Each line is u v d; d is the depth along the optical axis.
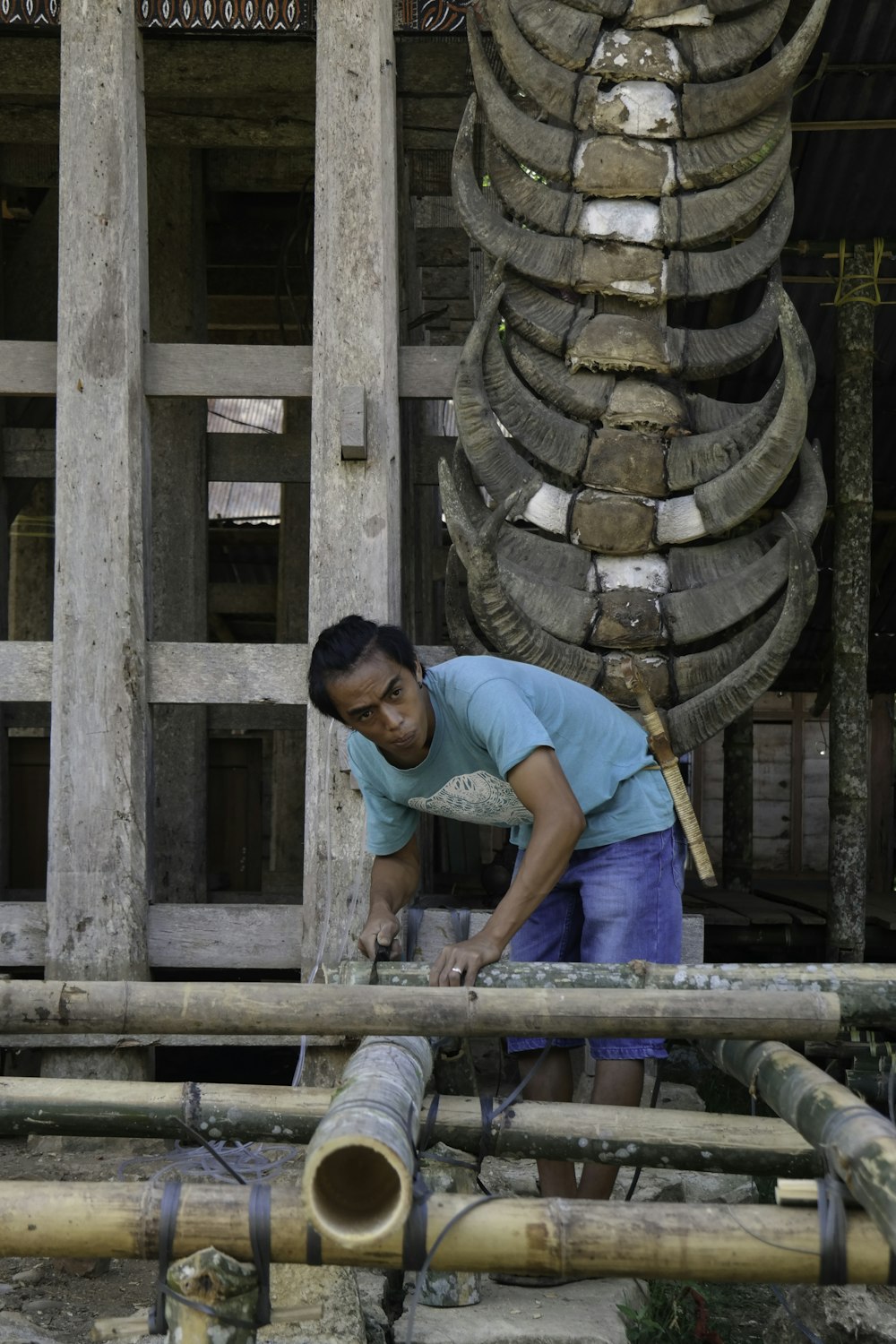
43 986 2.08
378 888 2.88
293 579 7.00
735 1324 3.11
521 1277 2.84
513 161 3.79
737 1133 2.15
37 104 5.64
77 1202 1.77
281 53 5.25
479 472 3.72
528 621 3.56
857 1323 2.59
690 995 2.02
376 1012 2.04
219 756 7.30
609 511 3.64
